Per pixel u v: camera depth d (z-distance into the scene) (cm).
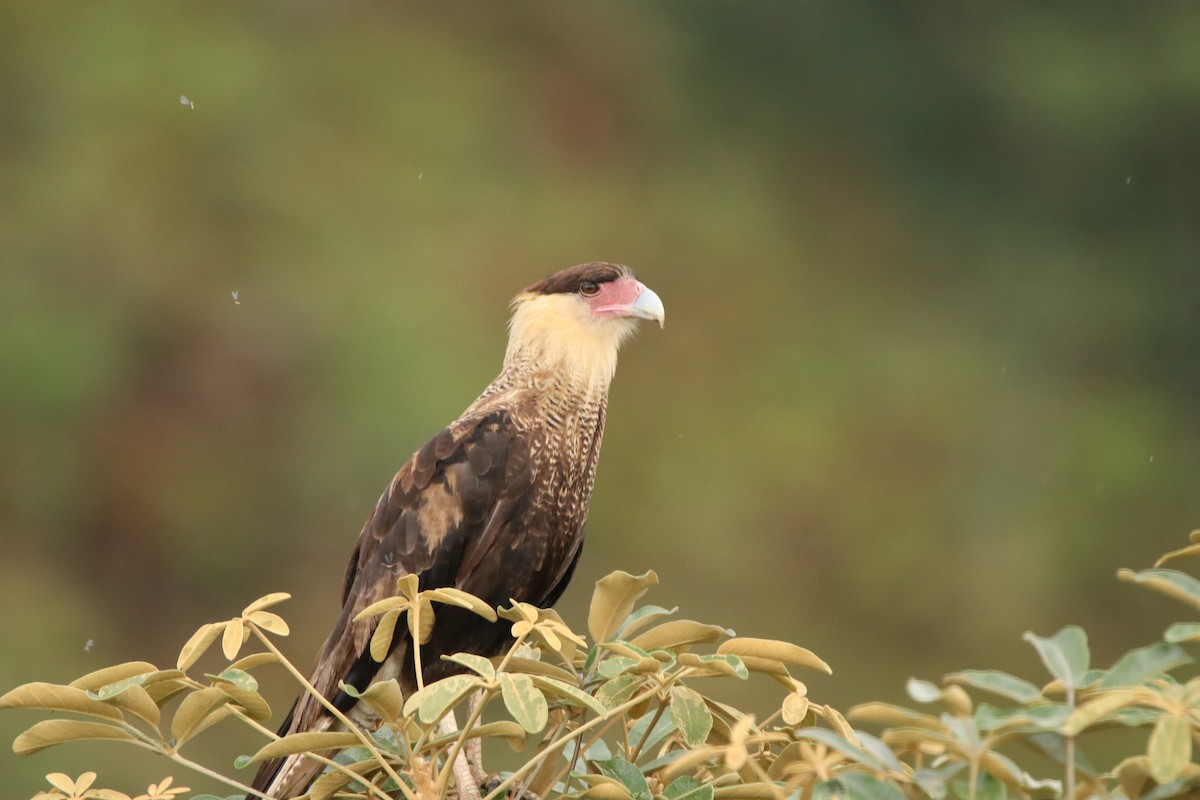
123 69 2016
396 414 1798
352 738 338
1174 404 2362
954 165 2522
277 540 1748
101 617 1666
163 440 1786
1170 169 2500
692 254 2238
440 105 2184
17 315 1802
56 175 1919
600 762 356
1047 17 2567
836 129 2503
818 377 2166
